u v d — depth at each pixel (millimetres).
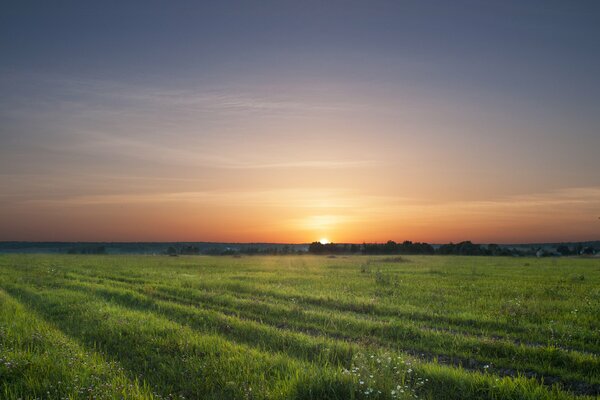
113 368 9398
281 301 19734
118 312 16406
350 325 14180
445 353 11133
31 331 12922
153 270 41000
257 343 12062
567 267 48344
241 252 134875
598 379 8930
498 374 9531
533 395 7582
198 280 28938
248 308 17781
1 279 29734
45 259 65625
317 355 10625
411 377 8828
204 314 16000
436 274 35844
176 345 11344
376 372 8266
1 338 11836
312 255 114188
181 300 20688
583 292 22609
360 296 21000
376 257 90375
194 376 9055
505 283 27641
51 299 20109
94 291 23844
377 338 12672
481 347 11297
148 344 11578
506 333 13180
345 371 8250
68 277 32906
